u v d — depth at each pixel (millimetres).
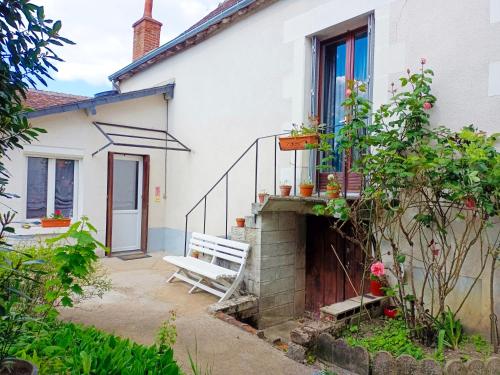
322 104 5148
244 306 4434
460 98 3658
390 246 4043
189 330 3596
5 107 1745
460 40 3670
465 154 3154
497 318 3359
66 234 2453
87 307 4141
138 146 6570
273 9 5496
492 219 3416
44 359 2045
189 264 4988
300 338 3271
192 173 7043
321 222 5199
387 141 3723
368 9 4395
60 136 6367
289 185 4883
